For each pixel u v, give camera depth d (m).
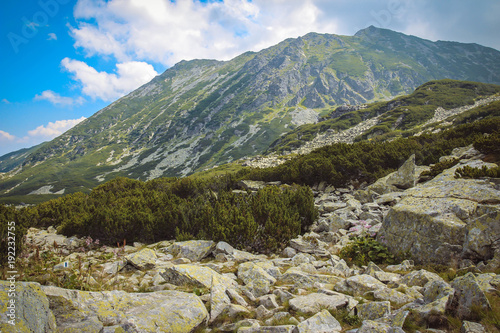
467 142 24.69
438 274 6.93
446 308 4.79
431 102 103.19
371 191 18.09
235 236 12.22
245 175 32.38
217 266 9.30
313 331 4.67
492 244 6.72
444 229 7.75
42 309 4.68
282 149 115.50
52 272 8.57
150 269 9.61
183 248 11.56
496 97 90.56
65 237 16.05
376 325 4.42
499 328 4.16
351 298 5.84
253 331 4.91
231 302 6.39
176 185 26.86
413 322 4.71
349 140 92.75
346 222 12.79
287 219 13.10
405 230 8.93
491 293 5.02
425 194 10.10
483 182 9.92
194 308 5.62
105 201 24.06
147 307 5.56
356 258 9.10
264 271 7.92
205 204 17.48
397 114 98.19
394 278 6.75
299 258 9.49
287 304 5.94
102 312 5.22
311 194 17.03
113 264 9.88
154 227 15.55
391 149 25.89
